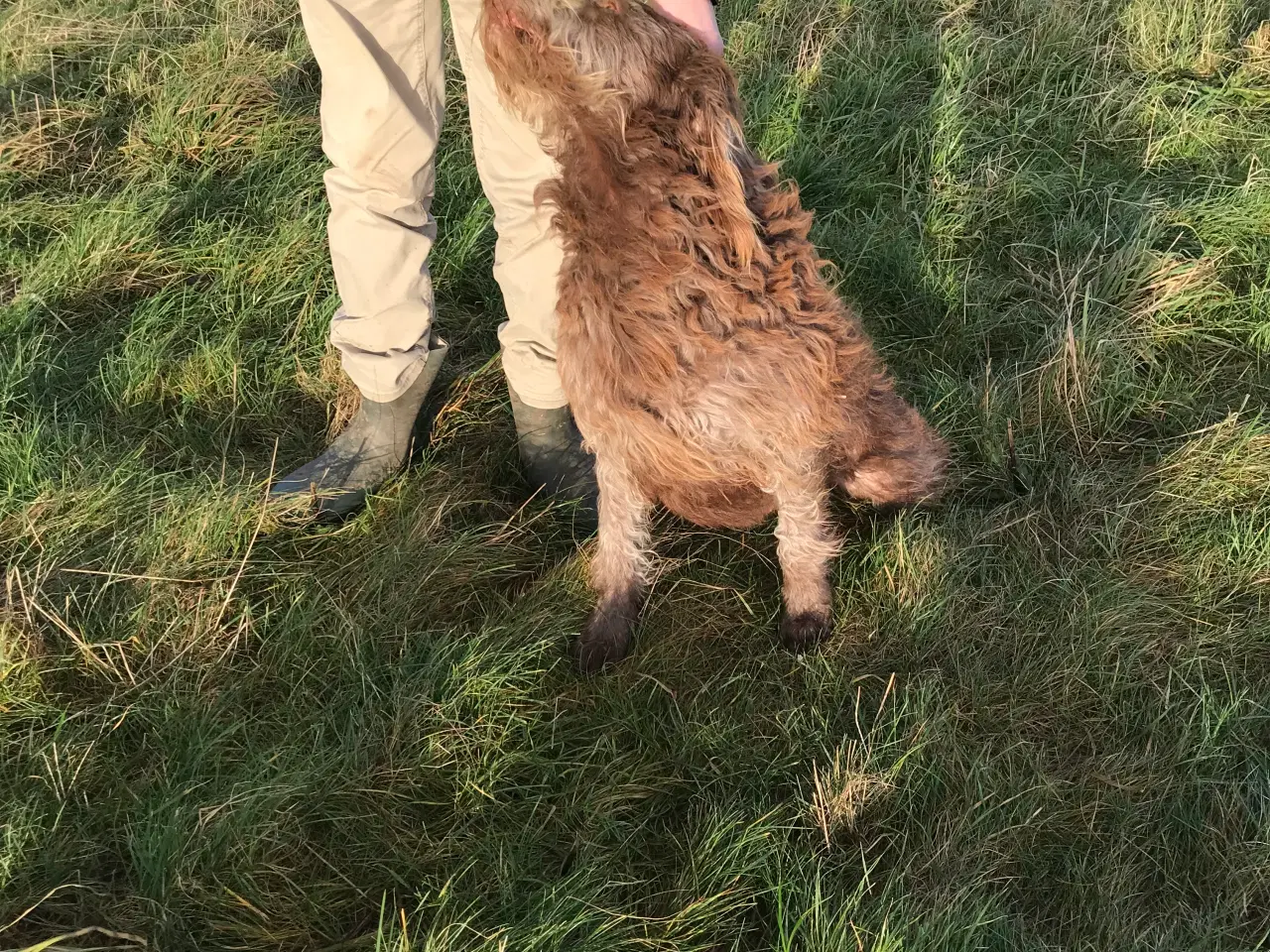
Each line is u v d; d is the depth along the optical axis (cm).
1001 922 157
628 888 164
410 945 150
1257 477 206
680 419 168
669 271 161
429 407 231
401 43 191
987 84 298
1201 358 235
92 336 241
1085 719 181
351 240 203
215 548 198
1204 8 314
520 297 201
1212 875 164
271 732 178
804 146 274
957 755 174
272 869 161
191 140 286
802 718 181
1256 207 253
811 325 171
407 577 196
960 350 238
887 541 203
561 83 153
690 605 199
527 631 190
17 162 280
